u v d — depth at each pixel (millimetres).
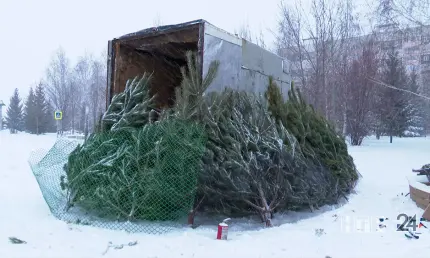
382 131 39781
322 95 26531
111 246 4738
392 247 5012
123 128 6363
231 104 6613
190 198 5668
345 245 5066
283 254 4656
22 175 9727
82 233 5195
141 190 5629
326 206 7414
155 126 6027
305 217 6664
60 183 6355
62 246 4695
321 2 28250
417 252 4789
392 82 31391
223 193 5754
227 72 7520
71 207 6078
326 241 5211
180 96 6398
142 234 5266
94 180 5930
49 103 56125
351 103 26719
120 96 7020
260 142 6305
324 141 8594
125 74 8547
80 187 5996
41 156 10398
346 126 27391
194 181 5660
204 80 6434
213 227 5801
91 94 51375
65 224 5559
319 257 4602
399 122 39031
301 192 6586
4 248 4562
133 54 8781
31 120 54719
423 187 7449
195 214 5930
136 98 7016
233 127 6148
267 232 5570
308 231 5691
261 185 6023
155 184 5590
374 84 26547
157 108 8711
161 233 5332
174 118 6020
